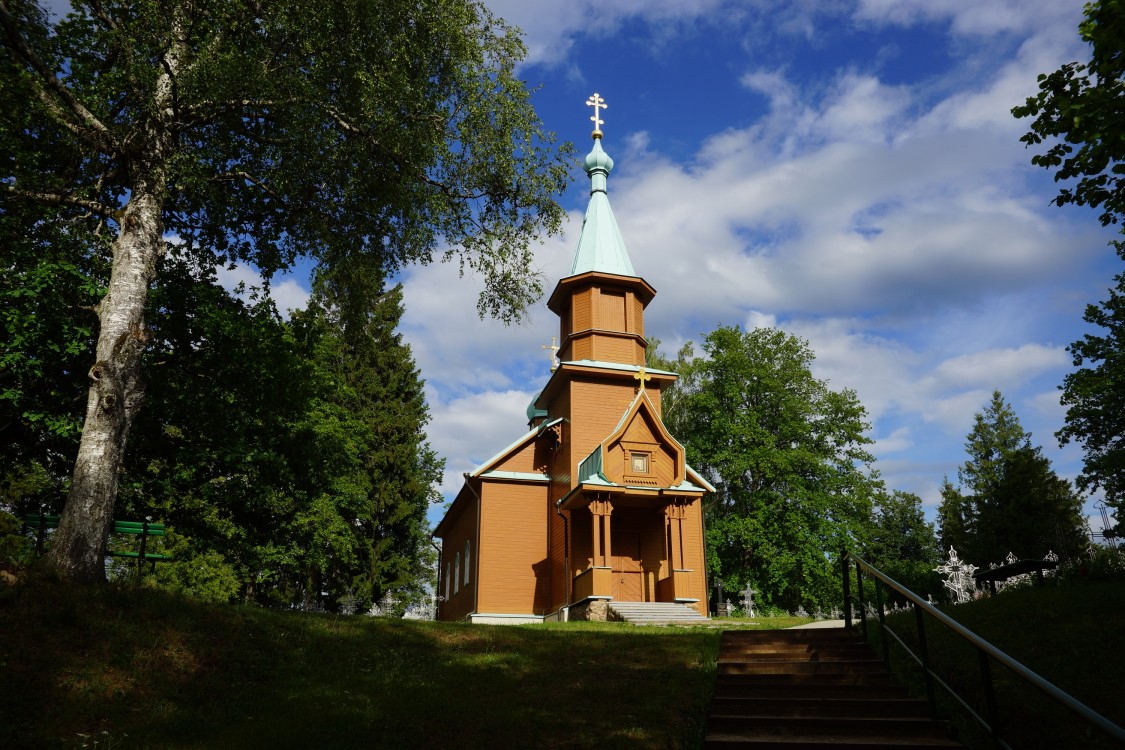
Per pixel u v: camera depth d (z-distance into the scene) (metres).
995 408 64.69
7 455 18.56
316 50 14.28
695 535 30.23
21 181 15.35
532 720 9.16
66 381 17.08
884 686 9.22
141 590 11.77
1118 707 7.62
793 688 9.39
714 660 11.17
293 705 9.49
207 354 19.80
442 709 9.60
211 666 10.38
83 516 11.70
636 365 31.92
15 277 15.79
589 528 29.09
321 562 35.62
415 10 14.84
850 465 42.28
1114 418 37.09
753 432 41.12
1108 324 37.28
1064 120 9.71
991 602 12.02
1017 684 8.53
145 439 19.44
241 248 19.11
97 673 9.20
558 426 31.34
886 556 46.94
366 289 18.53
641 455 27.92
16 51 13.12
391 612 42.81
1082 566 12.81
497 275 17.47
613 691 10.36
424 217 17.00
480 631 14.96
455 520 37.47
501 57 16.22
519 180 16.47
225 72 13.11
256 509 23.34
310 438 24.69
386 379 50.03
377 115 14.70
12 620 9.69
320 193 16.98
